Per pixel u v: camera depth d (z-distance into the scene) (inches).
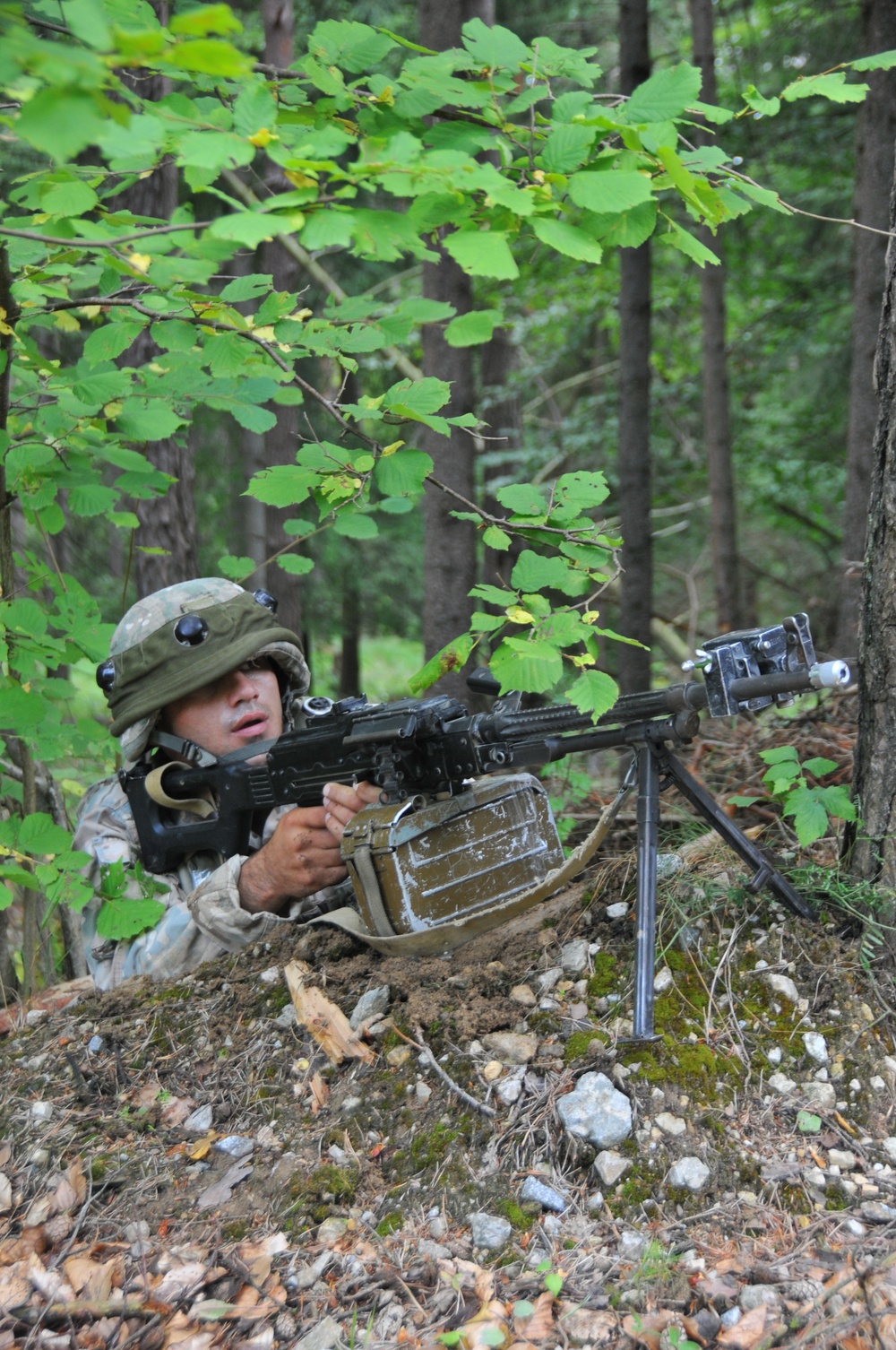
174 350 92.1
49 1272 80.3
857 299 194.5
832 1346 66.1
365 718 99.0
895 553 91.8
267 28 192.5
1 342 112.3
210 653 115.5
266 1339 72.8
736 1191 79.1
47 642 110.0
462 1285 74.4
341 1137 89.0
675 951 94.5
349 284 322.0
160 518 187.0
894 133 185.5
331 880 109.0
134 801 119.3
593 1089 84.0
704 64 255.9
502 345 353.4
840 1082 86.1
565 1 340.5
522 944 102.3
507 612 81.5
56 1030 110.4
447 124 75.7
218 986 109.0
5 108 79.4
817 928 96.0
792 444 412.8
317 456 89.7
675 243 77.1
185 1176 89.5
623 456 235.8
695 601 342.3
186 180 76.0
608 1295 71.8
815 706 136.1
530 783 106.8
